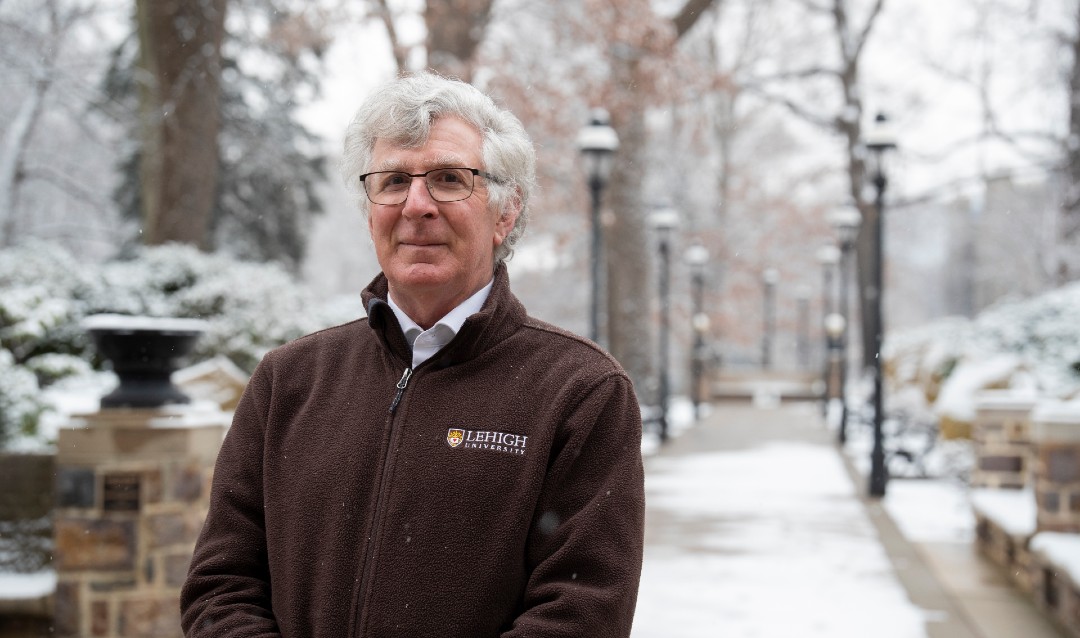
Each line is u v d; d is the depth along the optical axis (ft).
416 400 6.98
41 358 30.94
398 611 6.57
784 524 30.25
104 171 89.66
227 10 52.80
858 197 91.86
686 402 103.14
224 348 37.24
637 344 71.15
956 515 32.30
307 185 82.12
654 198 109.19
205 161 50.26
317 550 6.93
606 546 6.63
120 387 18.56
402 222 7.13
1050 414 21.38
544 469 6.77
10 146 60.75
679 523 30.45
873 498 35.63
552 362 7.11
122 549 18.10
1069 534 21.03
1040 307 50.96
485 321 7.01
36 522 19.74
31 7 60.95
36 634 18.48
